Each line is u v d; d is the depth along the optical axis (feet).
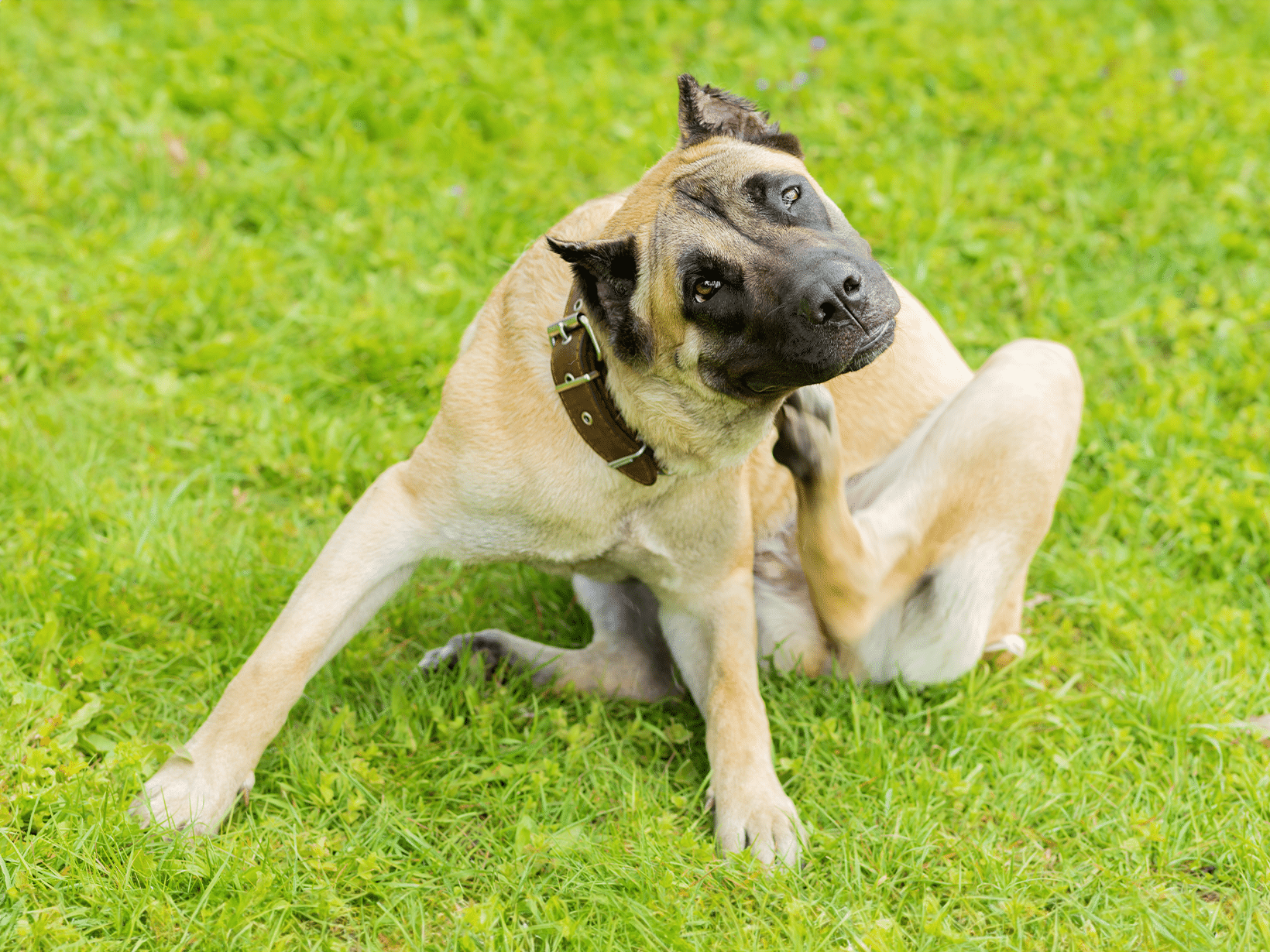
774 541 16.14
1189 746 15.34
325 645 13.33
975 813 14.08
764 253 11.30
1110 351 22.00
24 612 15.21
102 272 20.93
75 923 11.48
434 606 16.55
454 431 13.23
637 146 25.17
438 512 13.47
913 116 26.96
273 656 12.95
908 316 17.25
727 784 13.57
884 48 29.30
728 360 11.76
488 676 15.43
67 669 14.34
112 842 12.14
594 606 15.89
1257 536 18.28
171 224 22.52
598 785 14.02
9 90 24.77
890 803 13.94
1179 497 18.99
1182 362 21.68
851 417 16.60
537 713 14.74
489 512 13.30
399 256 22.08
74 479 17.19
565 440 12.96
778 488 15.93
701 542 13.97
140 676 14.67
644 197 12.31
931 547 15.60
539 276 13.53
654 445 12.76
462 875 12.73
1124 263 23.70
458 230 22.75
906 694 15.76
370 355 20.16
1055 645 17.16
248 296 21.12
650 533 13.70
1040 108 27.53
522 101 26.63
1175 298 22.79
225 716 12.89
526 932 12.05
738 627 14.43
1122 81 28.14
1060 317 22.43
